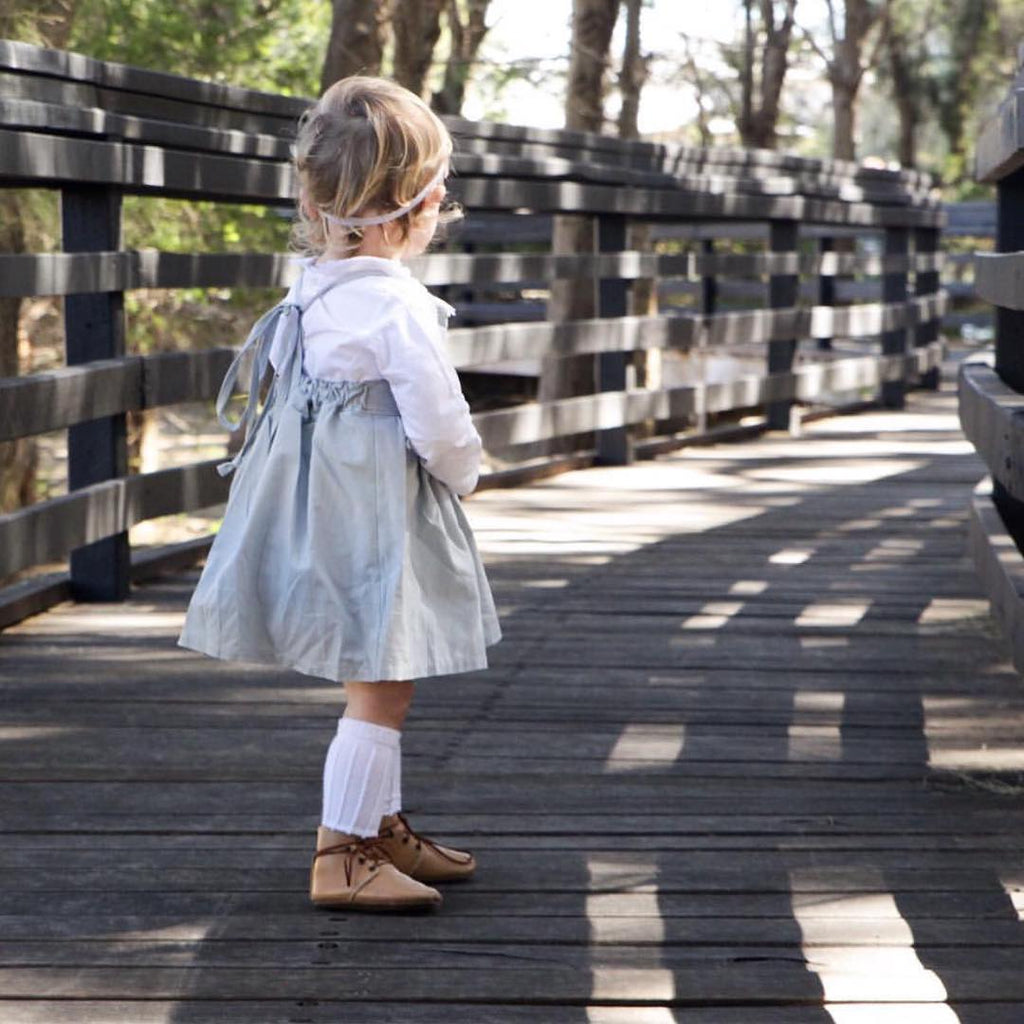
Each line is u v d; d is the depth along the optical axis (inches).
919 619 180.5
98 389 173.9
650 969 90.9
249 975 89.7
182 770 126.3
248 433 99.7
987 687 152.4
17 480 339.6
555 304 414.0
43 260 160.9
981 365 198.7
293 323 96.1
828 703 146.8
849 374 372.5
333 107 94.1
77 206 175.6
